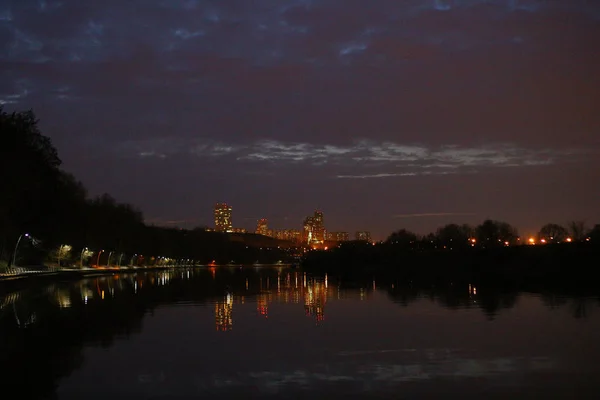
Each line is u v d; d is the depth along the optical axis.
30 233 82.00
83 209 117.31
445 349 23.06
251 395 16.62
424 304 40.97
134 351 23.05
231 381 18.19
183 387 17.47
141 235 179.12
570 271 69.62
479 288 56.47
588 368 19.47
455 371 19.30
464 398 16.14
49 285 73.56
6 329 29.42
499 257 88.31
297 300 46.34
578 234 122.75
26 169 63.06
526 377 18.36
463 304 40.28
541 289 52.94
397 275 95.25
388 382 17.95
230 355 22.20
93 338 26.30
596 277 64.56
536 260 78.81
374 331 27.94
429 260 105.50
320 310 37.97
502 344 23.94
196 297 50.59
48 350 23.25
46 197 73.88
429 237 182.50
